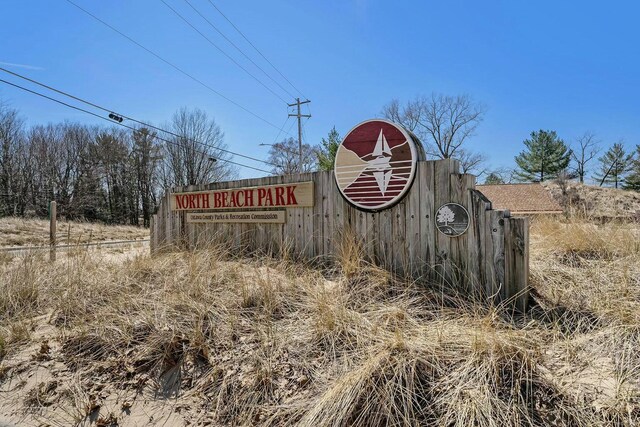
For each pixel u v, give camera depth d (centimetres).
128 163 3616
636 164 3594
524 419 168
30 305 358
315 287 325
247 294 317
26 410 232
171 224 584
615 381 182
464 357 207
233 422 202
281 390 214
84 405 227
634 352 203
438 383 193
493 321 247
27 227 1644
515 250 280
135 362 257
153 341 268
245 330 274
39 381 253
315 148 3703
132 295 350
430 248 330
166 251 549
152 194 3675
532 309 275
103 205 3553
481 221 299
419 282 329
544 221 553
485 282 296
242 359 243
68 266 435
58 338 296
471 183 309
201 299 322
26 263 424
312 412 188
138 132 3416
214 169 3538
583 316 256
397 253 351
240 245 491
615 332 224
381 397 187
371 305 292
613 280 306
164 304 317
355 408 185
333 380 211
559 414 168
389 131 354
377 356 210
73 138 3494
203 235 537
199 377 237
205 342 261
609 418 161
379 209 361
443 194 322
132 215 3625
